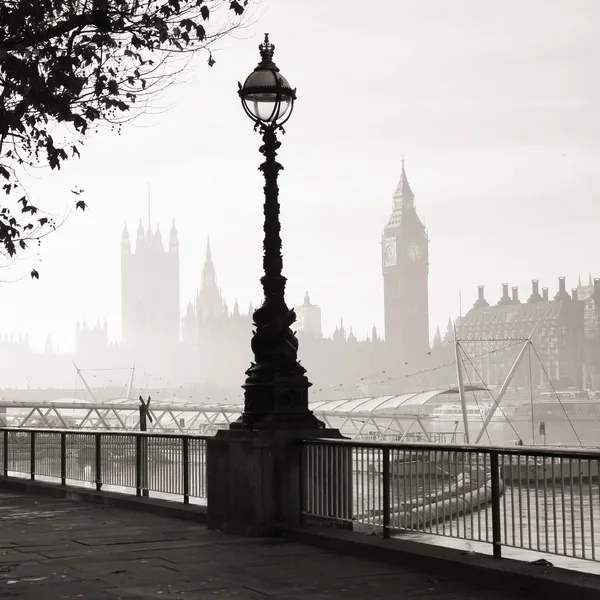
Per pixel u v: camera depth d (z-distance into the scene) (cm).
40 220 2066
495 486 1183
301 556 1328
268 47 1568
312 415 1557
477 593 1091
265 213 1559
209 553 1355
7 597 1070
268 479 1495
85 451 2298
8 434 2744
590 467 1056
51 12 1606
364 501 1395
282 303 1557
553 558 1511
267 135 1555
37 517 1844
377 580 1166
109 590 1108
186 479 1852
